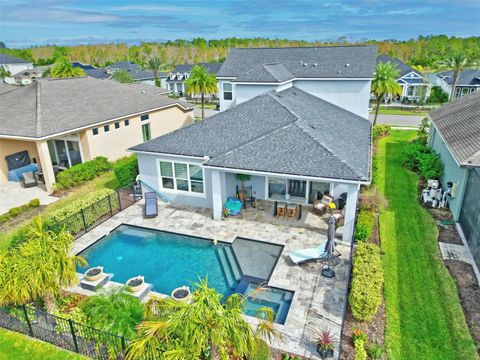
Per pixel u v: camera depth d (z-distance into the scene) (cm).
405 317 1134
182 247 1575
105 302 1030
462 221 1684
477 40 11931
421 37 13212
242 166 1605
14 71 10244
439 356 988
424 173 2302
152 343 750
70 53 14450
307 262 1412
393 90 3903
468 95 2788
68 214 1633
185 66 7769
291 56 3341
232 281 1328
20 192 2262
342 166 1497
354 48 3198
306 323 1094
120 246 1595
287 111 2047
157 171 1966
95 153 2562
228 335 754
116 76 6538
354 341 1004
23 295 994
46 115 2325
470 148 1634
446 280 1307
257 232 1653
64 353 1014
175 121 3453
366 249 1300
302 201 1930
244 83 2673
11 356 1012
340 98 2933
